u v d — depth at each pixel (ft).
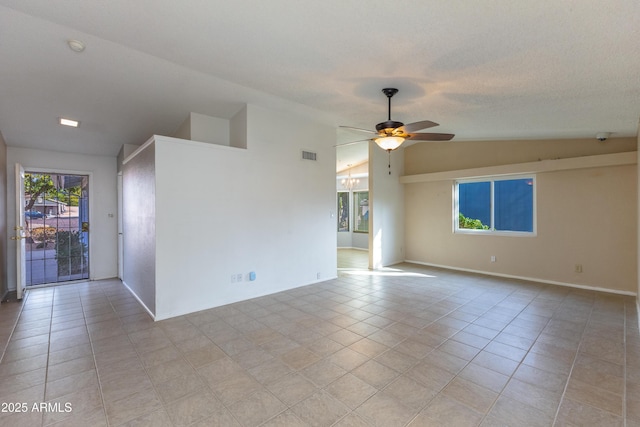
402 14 6.24
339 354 8.89
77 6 6.83
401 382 7.45
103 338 10.02
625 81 8.14
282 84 11.28
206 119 14.90
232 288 13.75
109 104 12.85
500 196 19.58
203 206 12.83
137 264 14.42
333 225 18.31
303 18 6.72
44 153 17.34
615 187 15.21
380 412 6.36
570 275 16.56
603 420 6.10
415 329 10.70
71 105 12.64
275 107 14.30
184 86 11.66
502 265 19.24
